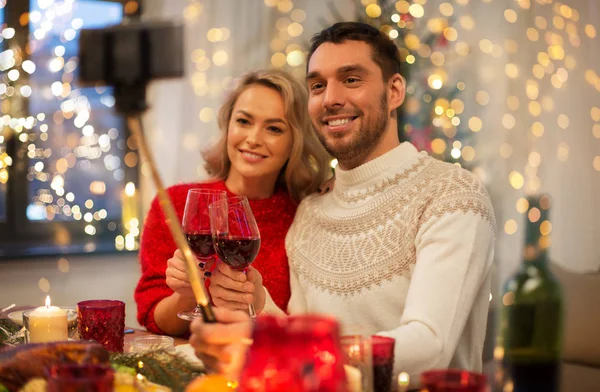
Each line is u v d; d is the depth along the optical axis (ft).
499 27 14.28
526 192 13.83
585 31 13.35
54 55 13.32
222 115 7.53
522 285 4.00
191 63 14.17
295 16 14.96
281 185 7.61
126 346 5.41
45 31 13.20
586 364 8.03
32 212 13.61
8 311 6.09
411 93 11.59
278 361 2.57
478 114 14.47
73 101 13.60
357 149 6.37
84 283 13.56
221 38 14.32
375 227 6.14
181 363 4.02
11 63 12.90
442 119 11.98
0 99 12.86
